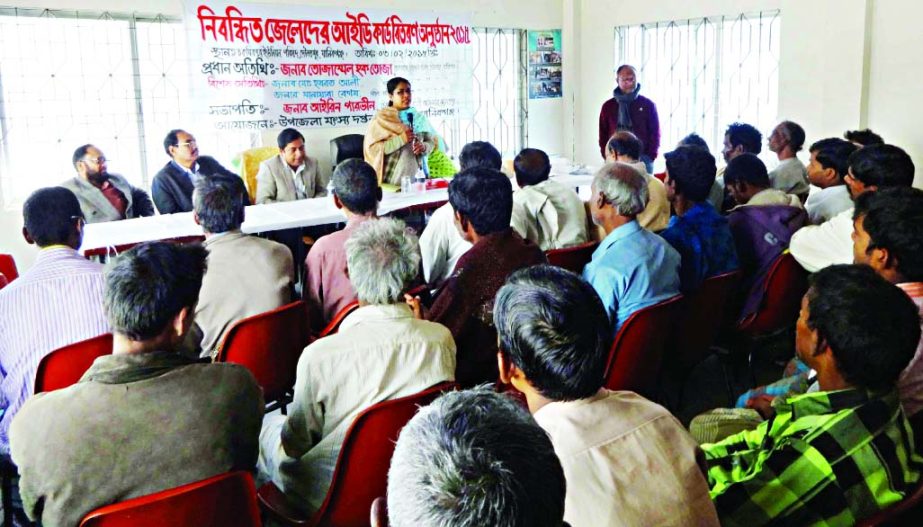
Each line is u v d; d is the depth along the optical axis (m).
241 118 6.02
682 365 2.90
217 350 2.45
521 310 1.21
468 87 7.19
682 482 1.15
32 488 1.36
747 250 3.18
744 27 6.59
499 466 0.64
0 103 5.11
